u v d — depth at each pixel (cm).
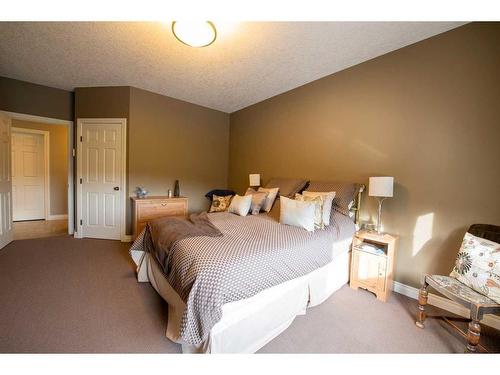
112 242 369
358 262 241
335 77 304
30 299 203
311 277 199
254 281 147
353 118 287
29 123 491
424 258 231
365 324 188
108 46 250
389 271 224
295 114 358
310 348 160
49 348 149
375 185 235
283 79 328
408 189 241
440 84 220
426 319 197
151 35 229
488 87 194
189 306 129
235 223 240
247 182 452
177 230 201
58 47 252
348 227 247
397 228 250
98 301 205
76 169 384
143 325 176
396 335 175
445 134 217
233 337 142
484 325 192
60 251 322
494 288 154
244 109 456
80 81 348
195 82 345
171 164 420
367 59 271
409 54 239
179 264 152
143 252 244
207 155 468
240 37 232
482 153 198
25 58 278
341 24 210
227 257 147
